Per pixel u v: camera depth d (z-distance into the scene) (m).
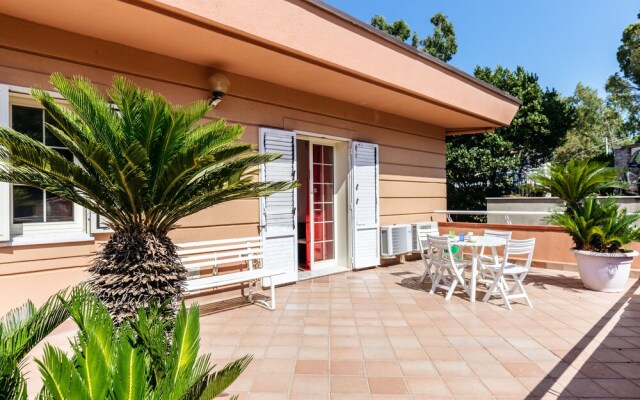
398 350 2.97
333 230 6.24
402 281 5.38
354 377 2.53
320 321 3.67
